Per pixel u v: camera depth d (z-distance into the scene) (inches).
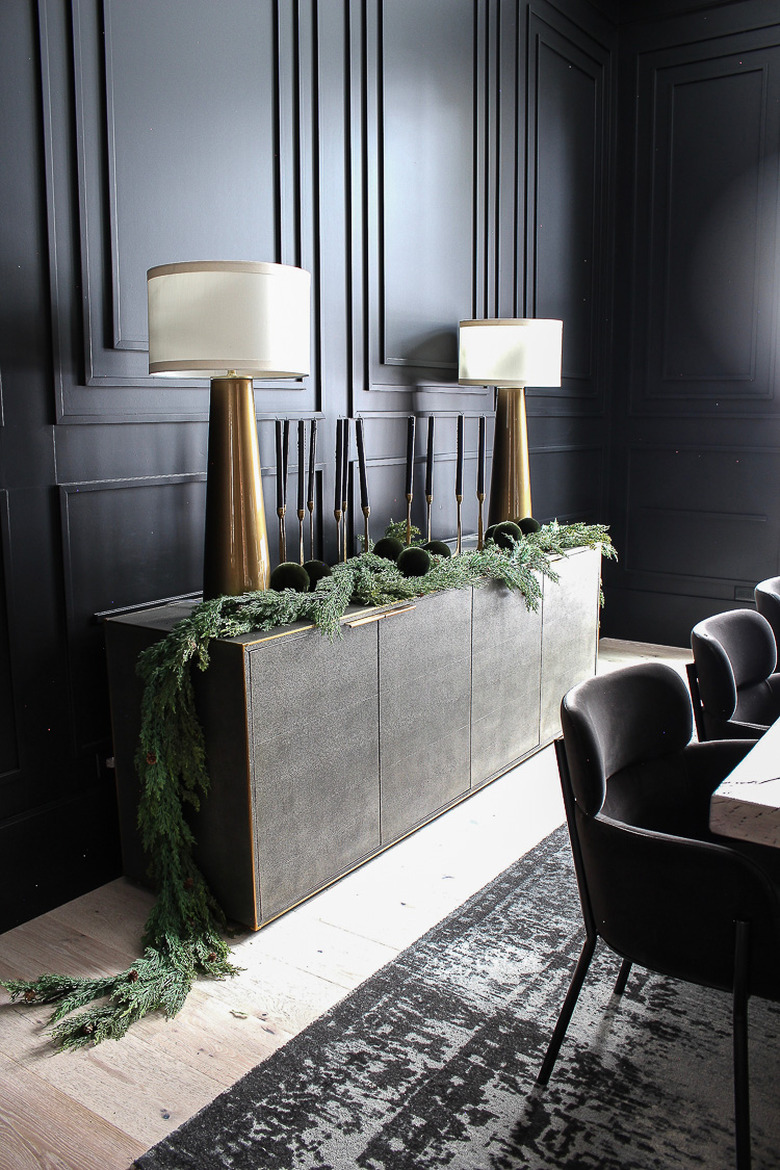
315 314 123.5
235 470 95.7
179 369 87.7
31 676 94.1
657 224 195.0
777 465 188.4
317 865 96.9
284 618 91.6
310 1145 64.2
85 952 89.0
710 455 195.6
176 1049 75.2
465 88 148.9
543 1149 63.6
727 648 90.1
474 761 122.9
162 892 91.0
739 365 189.9
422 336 144.3
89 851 101.1
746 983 56.6
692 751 73.9
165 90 100.9
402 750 108.1
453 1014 78.3
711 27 183.2
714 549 197.9
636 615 209.0
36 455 92.4
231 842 90.1
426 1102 68.1
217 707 88.2
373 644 101.4
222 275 85.8
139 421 101.5
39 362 91.7
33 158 89.0
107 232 96.1
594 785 62.1
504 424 148.6
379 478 139.5
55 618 95.7
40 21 87.4
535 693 136.6
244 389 95.6
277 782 90.7
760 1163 61.9
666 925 59.4
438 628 112.3
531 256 170.7
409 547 119.0
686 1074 70.9
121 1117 67.8
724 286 189.3
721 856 56.2
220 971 84.7
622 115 195.3
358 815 102.0
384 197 133.3
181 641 86.4
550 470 186.9
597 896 63.9
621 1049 73.8
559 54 174.1
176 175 103.0
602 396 202.8
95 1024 77.1
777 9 176.2
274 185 115.6
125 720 97.0
